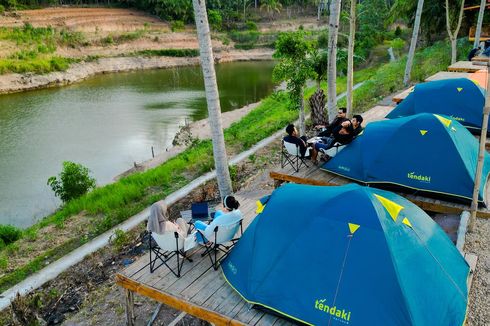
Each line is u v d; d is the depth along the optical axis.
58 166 22.33
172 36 74.75
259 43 79.69
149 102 39.34
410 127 9.12
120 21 76.50
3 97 42.50
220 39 77.81
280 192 6.69
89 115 34.09
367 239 5.57
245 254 6.43
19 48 55.12
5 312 8.77
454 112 11.96
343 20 50.19
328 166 10.05
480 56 19.56
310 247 5.83
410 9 32.88
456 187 8.60
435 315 5.37
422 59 29.72
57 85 50.00
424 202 8.78
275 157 16.52
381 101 19.34
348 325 5.38
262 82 51.38
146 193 14.76
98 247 11.06
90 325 7.97
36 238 12.15
